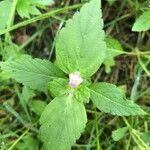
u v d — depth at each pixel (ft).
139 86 0.48
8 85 0.45
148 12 0.42
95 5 0.34
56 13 0.47
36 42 0.50
